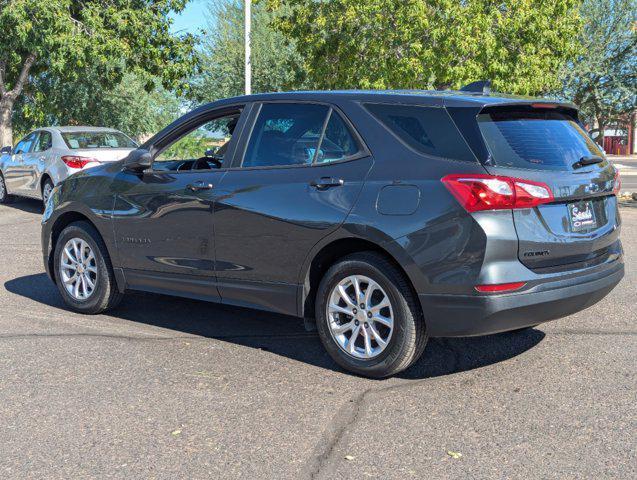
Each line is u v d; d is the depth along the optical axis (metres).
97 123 28.22
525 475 3.39
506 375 4.74
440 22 19.31
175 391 4.49
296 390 4.51
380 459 3.57
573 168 4.57
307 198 4.80
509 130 4.45
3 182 15.05
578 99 28.53
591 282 4.59
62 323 6.04
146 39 23.00
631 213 13.38
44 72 25.73
